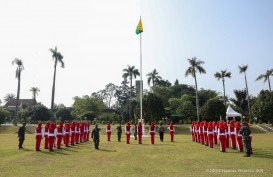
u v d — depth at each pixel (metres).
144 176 9.55
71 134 21.44
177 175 9.66
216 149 18.14
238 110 72.81
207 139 20.97
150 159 13.65
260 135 36.06
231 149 18.02
